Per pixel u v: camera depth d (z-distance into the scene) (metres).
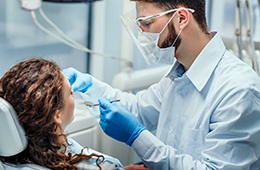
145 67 2.45
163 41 1.43
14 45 2.13
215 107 1.41
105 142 2.07
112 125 1.44
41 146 1.22
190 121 1.50
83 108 1.90
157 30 1.42
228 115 1.37
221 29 2.70
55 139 1.24
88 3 2.07
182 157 1.42
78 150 1.38
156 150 1.42
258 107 1.38
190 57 1.50
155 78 2.36
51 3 2.15
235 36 2.23
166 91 1.65
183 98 1.56
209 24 2.77
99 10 2.30
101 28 2.33
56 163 1.23
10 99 1.19
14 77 1.21
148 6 1.41
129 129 1.44
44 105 1.19
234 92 1.37
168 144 1.60
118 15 2.36
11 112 1.14
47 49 2.24
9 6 2.06
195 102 1.50
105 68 2.41
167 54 1.47
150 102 1.76
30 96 1.18
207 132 1.45
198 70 1.49
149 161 1.43
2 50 2.10
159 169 1.42
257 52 2.37
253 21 2.40
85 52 2.37
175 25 1.41
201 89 1.47
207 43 1.48
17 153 1.18
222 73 1.45
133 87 2.26
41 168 1.20
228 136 1.37
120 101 1.79
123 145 2.15
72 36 2.31
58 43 2.26
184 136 1.53
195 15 1.42
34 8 2.00
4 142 1.15
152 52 1.48
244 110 1.35
